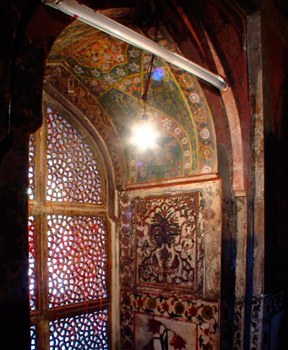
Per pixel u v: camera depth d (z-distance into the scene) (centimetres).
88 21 193
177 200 330
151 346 335
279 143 357
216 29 295
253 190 326
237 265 318
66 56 293
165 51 235
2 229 153
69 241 329
